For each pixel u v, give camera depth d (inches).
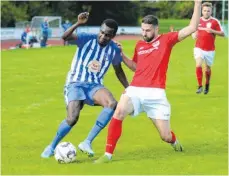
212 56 1544.0
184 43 3762.3
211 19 1541.6
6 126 1097.4
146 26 822.5
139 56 837.8
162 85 830.5
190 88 1675.7
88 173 743.7
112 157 837.2
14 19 5339.6
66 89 862.5
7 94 1547.7
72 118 830.5
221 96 1508.4
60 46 3782.0
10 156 846.5
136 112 821.9
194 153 868.6
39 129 1069.8
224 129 1067.9
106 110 834.2
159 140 968.9
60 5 5861.2
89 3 6122.1
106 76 1973.4
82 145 836.0
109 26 842.8
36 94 1547.7
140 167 775.1
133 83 837.2
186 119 1168.2
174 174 739.4
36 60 2650.1
